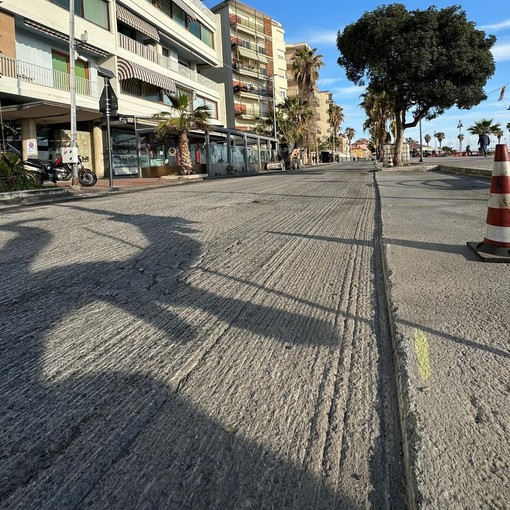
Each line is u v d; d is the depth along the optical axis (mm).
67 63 22266
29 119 19375
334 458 1795
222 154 30734
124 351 2781
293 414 2092
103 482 1705
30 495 1648
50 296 3787
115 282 4145
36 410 2172
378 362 2570
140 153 25062
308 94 65500
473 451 1701
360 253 5160
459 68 21375
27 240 6031
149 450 1873
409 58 21234
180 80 31969
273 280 4172
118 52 24688
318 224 7105
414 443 1749
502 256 4309
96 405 2209
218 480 1697
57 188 13570
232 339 2928
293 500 1592
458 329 2789
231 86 59750
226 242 5812
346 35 23453
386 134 47938
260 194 12164
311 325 3129
